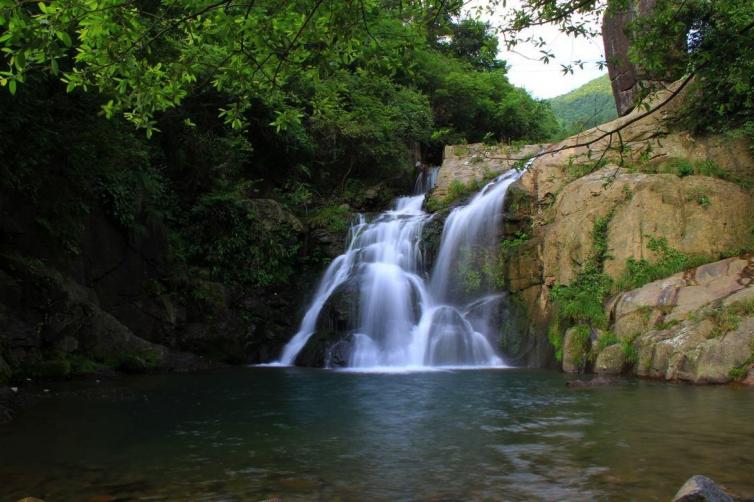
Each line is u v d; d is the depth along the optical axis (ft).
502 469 15.92
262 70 19.53
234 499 13.74
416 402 27.78
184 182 60.70
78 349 39.99
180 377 39.34
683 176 45.78
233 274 58.54
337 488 14.51
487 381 34.86
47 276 38.22
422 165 86.63
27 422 23.27
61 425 22.62
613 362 36.76
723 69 21.90
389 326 49.29
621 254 42.88
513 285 48.44
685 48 23.25
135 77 18.42
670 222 42.83
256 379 37.96
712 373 31.58
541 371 40.04
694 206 43.14
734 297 34.50
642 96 21.49
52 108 37.22
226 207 59.06
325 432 21.22
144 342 44.09
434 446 18.76
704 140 48.14
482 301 49.83
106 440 19.98
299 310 58.44
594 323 39.81
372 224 62.80
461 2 20.72
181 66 19.04
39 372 35.35
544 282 46.19
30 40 15.51
